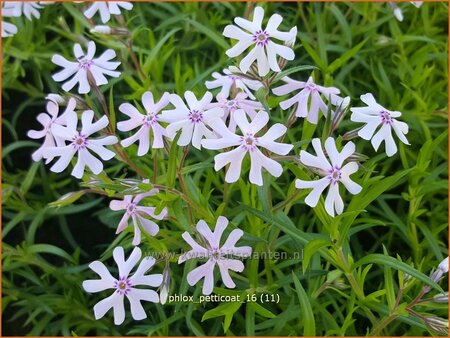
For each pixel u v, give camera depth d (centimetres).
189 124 15
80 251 23
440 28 26
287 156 14
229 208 20
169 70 26
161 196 15
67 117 15
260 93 15
